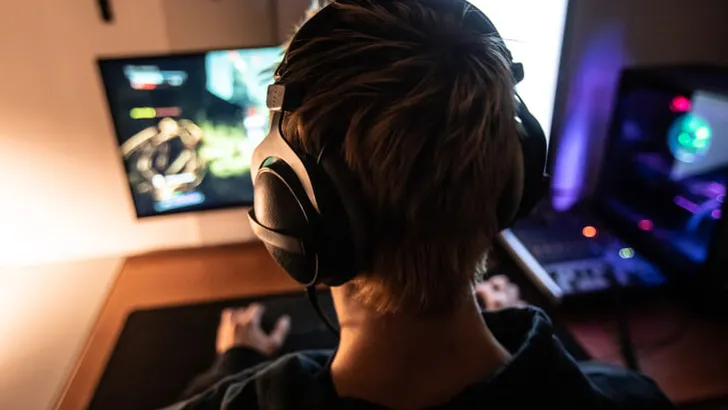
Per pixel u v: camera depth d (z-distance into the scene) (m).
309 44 0.38
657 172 1.16
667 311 1.06
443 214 0.38
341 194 0.38
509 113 0.38
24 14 1.06
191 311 1.11
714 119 0.99
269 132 0.42
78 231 1.26
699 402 0.88
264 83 1.06
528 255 1.15
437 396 0.42
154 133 1.11
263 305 1.11
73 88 1.13
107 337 1.05
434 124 0.35
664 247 1.12
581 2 1.21
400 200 0.37
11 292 1.16
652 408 0.54
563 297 1.03
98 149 1.20
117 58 1.03
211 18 1.13
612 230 1.24
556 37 1.12
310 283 0.45
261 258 1.27
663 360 0.95
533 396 0.42
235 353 0.91
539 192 0.47
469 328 0.43
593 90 1.30
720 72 1.15
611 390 0.53
